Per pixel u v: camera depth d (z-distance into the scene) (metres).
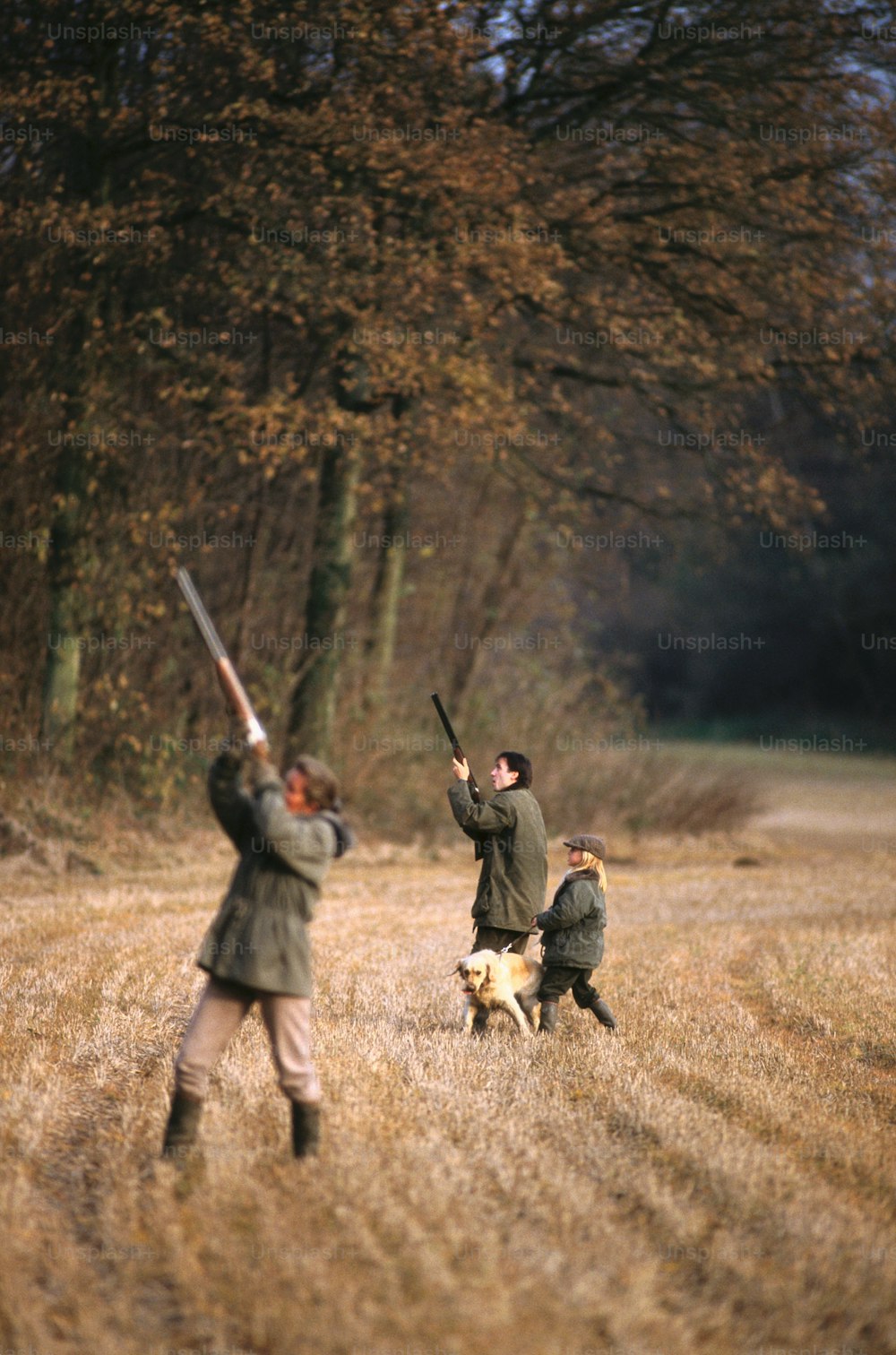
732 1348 3.12
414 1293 3.24
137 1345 3.00
